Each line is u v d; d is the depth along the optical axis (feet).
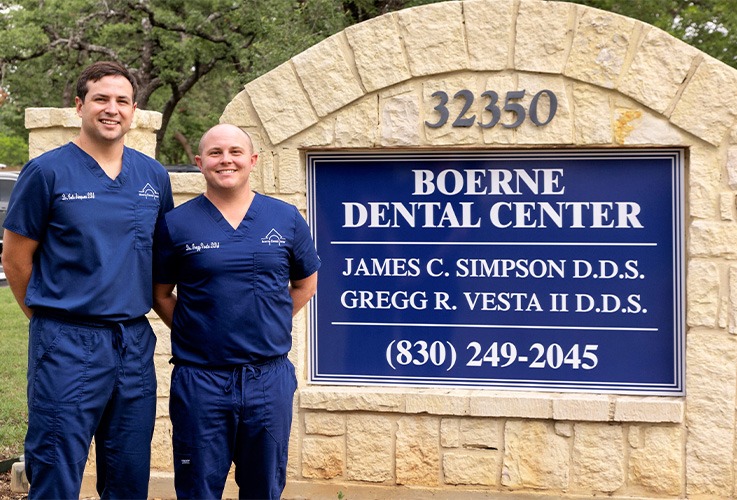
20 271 12.66
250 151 12.97
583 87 16.14
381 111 16.83
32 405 12.46
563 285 16.69
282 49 45.85
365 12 49.96
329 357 17.48
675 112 15.80
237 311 12.62
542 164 16.63
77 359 12.32
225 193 12.80
